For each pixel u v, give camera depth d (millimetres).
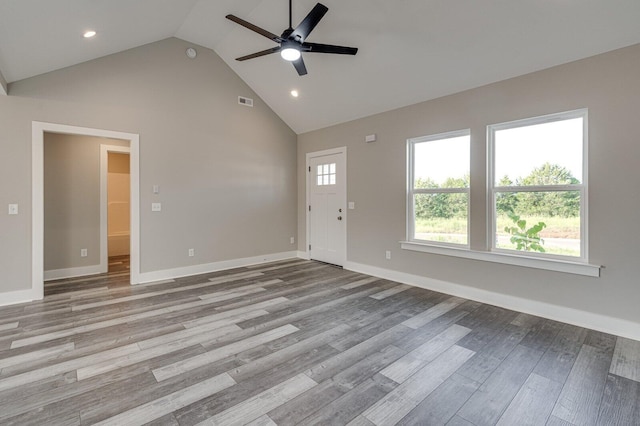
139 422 1658
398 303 3520
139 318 3055
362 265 4922
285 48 2934
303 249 6090
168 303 3492
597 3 2418
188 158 4723
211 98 4953
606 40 2635
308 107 5246
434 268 4008
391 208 4488
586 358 2326
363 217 4895
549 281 3070
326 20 3559
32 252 3535
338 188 5316
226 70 5117
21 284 3492
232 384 2002
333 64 4129
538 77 3092
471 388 1975
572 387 1980
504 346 2516
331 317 3115
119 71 4090
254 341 2594
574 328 2842
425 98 4012
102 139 4918
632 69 2596
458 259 3768
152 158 4379
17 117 3449
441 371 2162
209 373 2123
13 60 3049
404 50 3514
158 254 4465
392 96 4227
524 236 3322
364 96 4453
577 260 2959
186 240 4730
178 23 4078
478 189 3578
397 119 4379
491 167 3529
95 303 3475
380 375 2113
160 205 4465
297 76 4664
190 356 2348
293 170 6109
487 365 2238
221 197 5102
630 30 2508
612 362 2268
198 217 4844
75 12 2732
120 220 6797
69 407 1772
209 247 4980
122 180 6828
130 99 4184
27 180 3504
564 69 2934
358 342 2584
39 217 3562
